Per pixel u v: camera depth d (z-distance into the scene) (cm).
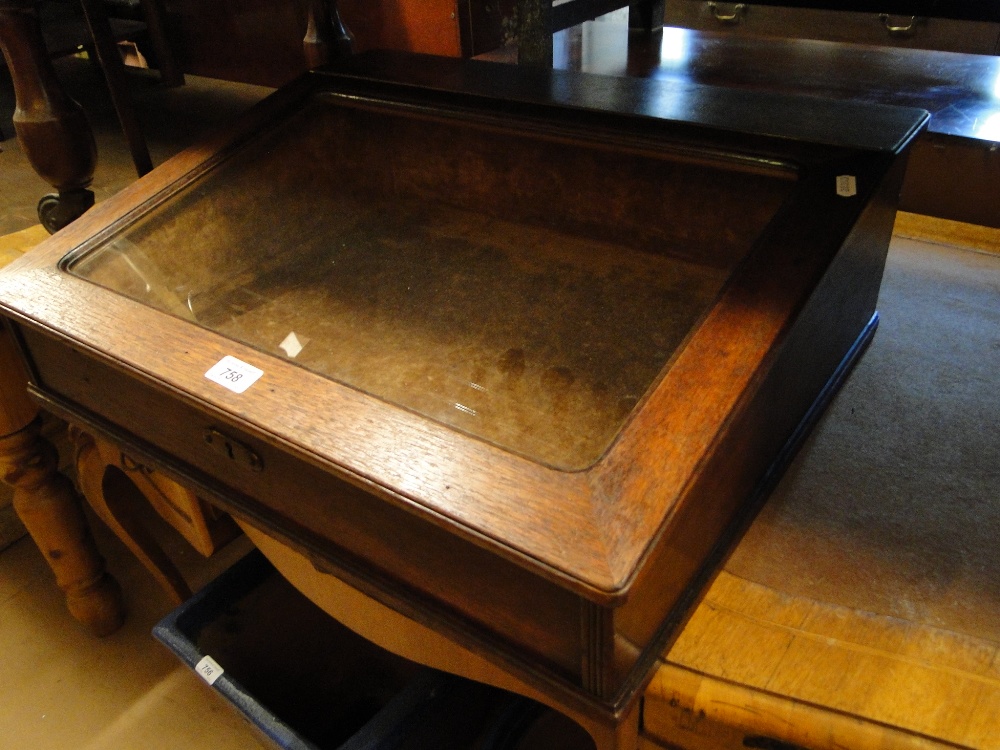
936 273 149
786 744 79
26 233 144
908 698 76
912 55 156
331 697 145
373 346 100
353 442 71
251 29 190
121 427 105
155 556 155
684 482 62
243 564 136
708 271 104
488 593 73
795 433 98
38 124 118
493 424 87
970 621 82
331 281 113
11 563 182
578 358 96
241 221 116
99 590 158
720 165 97
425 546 75
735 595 86
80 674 158
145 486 139
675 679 79
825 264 77
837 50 163
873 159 88
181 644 126
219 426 86
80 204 128
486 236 120
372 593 85
